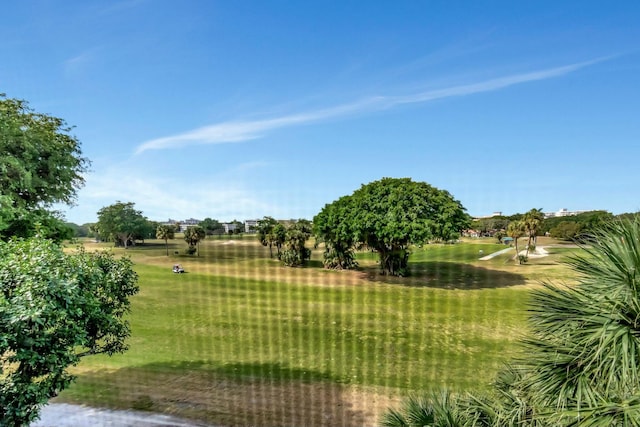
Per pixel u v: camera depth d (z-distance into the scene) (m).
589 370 2.96
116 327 6.85
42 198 11.77
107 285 6.66
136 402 7.66
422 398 4.80
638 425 2.50
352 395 7.30
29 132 11.16
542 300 3.41
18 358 4.80
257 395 7.66
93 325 6.34
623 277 2.89
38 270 5.08
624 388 2.70
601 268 3.08
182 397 7.75
